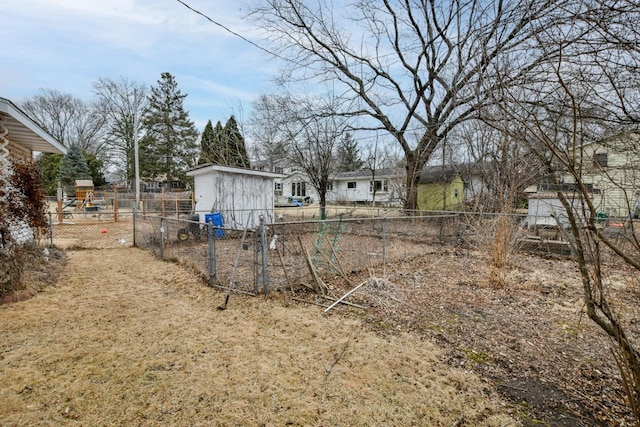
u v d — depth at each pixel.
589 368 2.69
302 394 2.29
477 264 6.52
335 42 11.53
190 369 2.58
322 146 15.58
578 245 1.82
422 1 10.19
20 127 5.75
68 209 19.47
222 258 6.46
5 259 4.06
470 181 14.16
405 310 3.94
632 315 3.62
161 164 30.58
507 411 2.16
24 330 3.22
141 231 8.95
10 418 1.98
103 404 2.14
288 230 7.03
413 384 2.43
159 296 4.39
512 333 3.35
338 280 5.11
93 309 3.86
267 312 3.79
